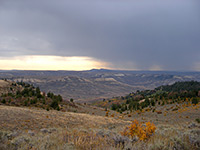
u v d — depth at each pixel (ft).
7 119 80.53
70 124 92.53
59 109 217.36
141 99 462.19
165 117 164.35
